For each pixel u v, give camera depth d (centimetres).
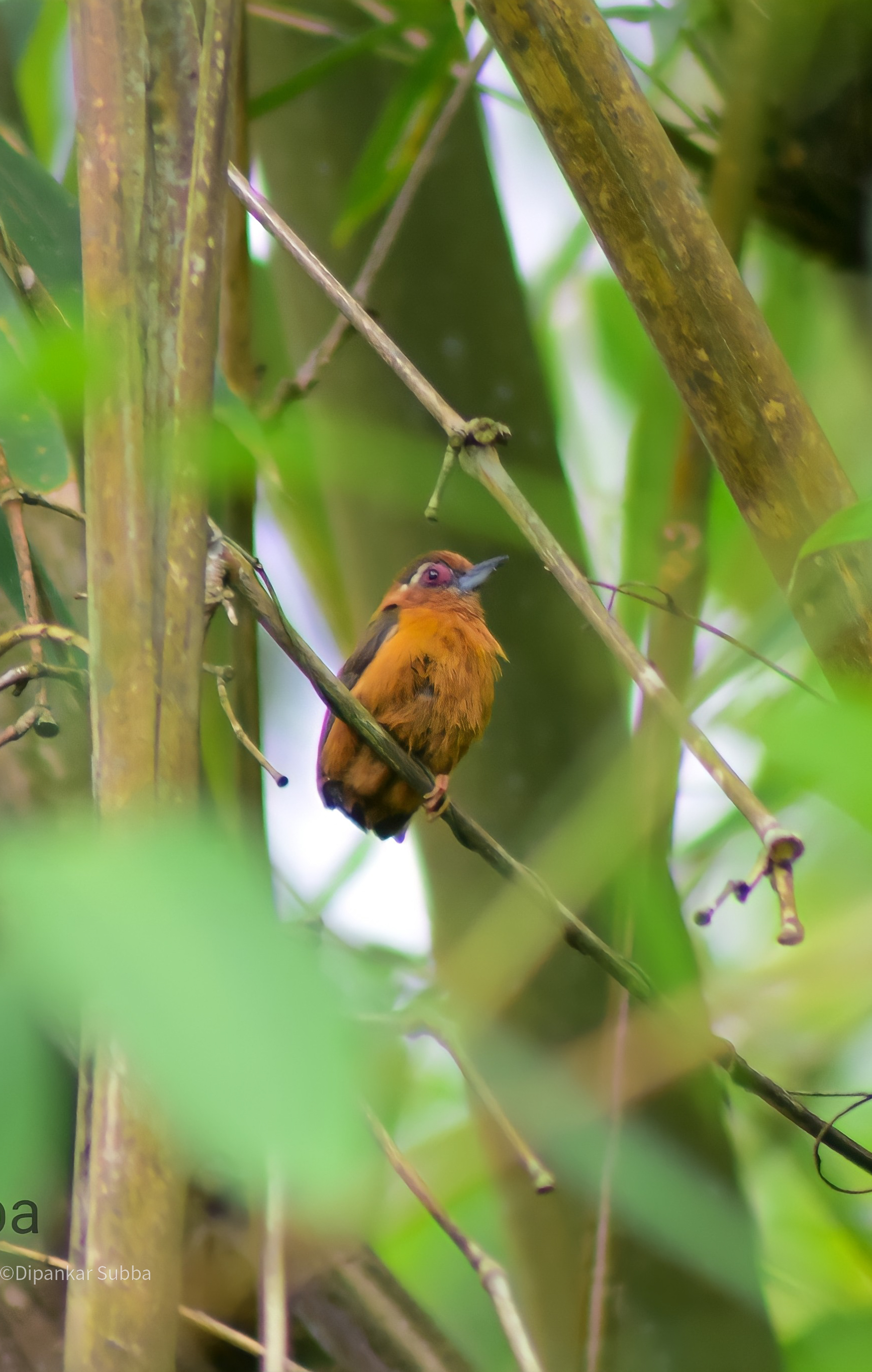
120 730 274
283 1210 287
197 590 296
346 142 827
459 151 802
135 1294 230
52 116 861
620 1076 509
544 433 778
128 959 98
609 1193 403
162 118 354
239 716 667
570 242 907
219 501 671
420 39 826
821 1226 716
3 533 500
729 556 716
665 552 630
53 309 399
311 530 852
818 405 797
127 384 294
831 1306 653
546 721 762
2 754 570
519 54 437
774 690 351
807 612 417
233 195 714
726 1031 649
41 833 116
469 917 748
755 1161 747
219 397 484
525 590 777
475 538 808
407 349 782
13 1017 104
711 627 448
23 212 498
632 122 431
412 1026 391
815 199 789
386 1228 602
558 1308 704
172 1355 233
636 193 433
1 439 447
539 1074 452
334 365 795
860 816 190
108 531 284
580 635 772
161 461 304
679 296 434
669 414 718
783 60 730
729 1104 638
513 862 454
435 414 408
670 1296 614
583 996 704
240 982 100
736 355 433
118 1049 104
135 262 310
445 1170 602
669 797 531
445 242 788
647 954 520
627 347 930
